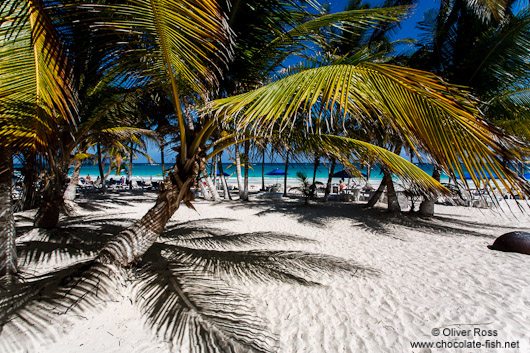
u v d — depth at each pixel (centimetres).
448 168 148
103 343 229
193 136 342
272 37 321
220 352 212
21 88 212
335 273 425
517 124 673
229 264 357
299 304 336
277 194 1686
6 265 325
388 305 333
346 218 914
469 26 782
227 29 186
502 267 455
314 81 167
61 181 536
